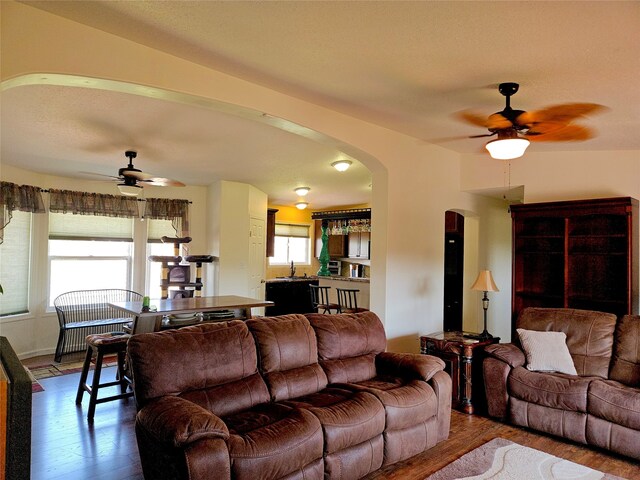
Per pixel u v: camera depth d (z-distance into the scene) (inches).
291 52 100.3
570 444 124.0
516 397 135.2
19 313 218.4
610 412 116.3
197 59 105.3
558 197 183.9
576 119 138.8
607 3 75.1
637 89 114.3
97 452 117.5
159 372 94.9
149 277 270.4
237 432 88.5
